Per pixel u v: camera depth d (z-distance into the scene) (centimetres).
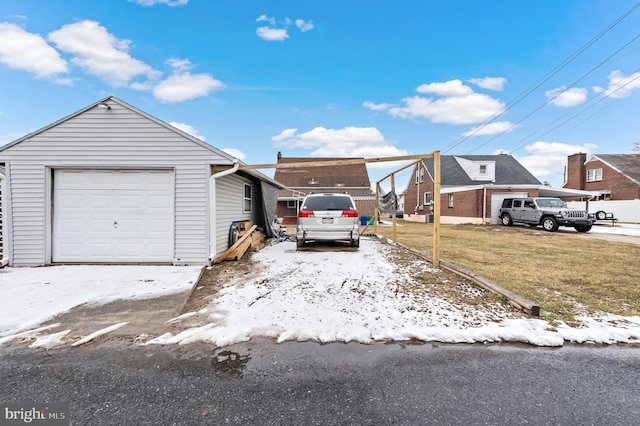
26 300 432
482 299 427
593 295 447
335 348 292
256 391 225
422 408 205
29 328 339
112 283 520
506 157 2567
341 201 855
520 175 2383
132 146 664
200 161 673
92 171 670
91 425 190
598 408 205
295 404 210
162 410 204
